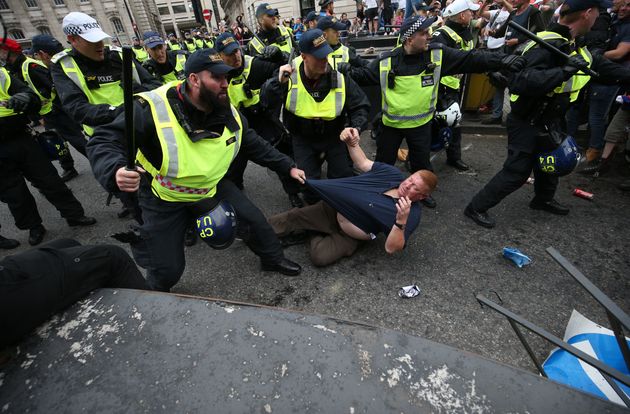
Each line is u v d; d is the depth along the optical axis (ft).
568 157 7.38
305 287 7.34
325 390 2.04
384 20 31.71
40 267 2.91
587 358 2.71
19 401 2.15
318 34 7.20
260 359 2.24
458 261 7.79
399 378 2.08
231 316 2.56
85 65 8.16
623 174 10.91
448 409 1.94
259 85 10.34
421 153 9.73
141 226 5.81
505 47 13.69
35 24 107.76
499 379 2.04
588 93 10.85
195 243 9.16
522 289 6.88
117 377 2.22
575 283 6.92
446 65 8.71
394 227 6.98
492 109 16.17
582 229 8.56
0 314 2.50
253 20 77.36
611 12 10.28
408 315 6.47
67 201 10.36
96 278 3.35
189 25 183.93
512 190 8.41
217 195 6.57
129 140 4.26
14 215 9.77
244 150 6.70
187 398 2.06
